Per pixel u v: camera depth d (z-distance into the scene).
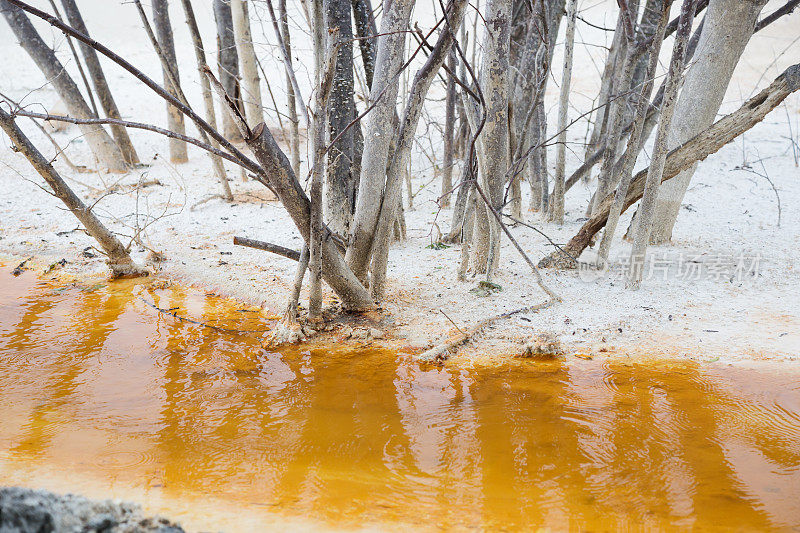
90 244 6.19
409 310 4.66
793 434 3.06
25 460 2.79
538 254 5.78
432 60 4.04
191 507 2.39
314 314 4.38
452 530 2.29
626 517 2.41
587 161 6.71
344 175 5.54
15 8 7.81
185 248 5.96
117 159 8.55
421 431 3.12
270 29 12.82
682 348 4.02
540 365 3.85
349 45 5.28
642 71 7.04
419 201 7.69
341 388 3.60
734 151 9.25
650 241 6.02
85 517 1.78
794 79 4.57
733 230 6.41
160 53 6.54
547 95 11.59
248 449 2.94
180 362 3.95
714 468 2.78
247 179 8.38
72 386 3.62
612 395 3.47
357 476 2.71
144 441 3.01
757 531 2.33
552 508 2.47
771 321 4.36
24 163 8.61
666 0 4.32
